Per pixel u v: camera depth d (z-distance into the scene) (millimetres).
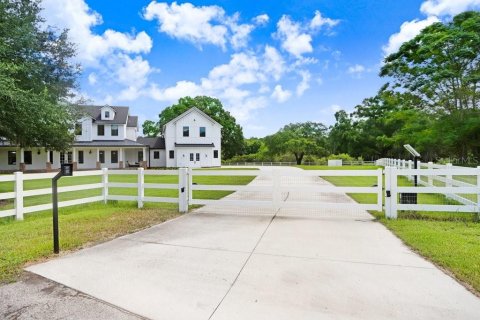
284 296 3029
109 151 36219
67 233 5484
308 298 2984
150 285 3309
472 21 20984
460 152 26922
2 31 9492
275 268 3777
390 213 6652
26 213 7758
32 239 5074
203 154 37094
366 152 53219
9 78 8539
